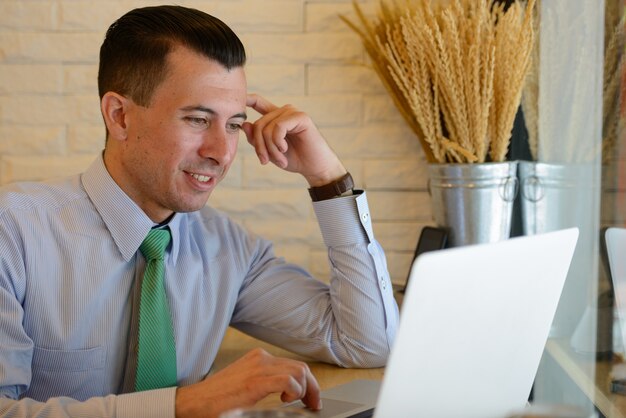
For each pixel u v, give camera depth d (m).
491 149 2.38
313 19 2.64
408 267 2.71
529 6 2.21
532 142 2.39
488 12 2.33
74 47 2.65
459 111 2.32
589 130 1.98
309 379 1.46
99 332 1.73
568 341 2.07
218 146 1.71
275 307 1.99
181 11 1.73
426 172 2.68
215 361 2.08
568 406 0.91
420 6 2.33
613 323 1.84
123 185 1.76
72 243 1.73
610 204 1.87
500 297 1.13
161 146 1.70
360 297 1.93
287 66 2.66
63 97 2.66
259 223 2.70
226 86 1.70
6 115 2.66
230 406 1.40
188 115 1.69
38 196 1.75
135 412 1.43
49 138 2.67
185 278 1.85
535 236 1.17
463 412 1.15
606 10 1.87
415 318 1.00
